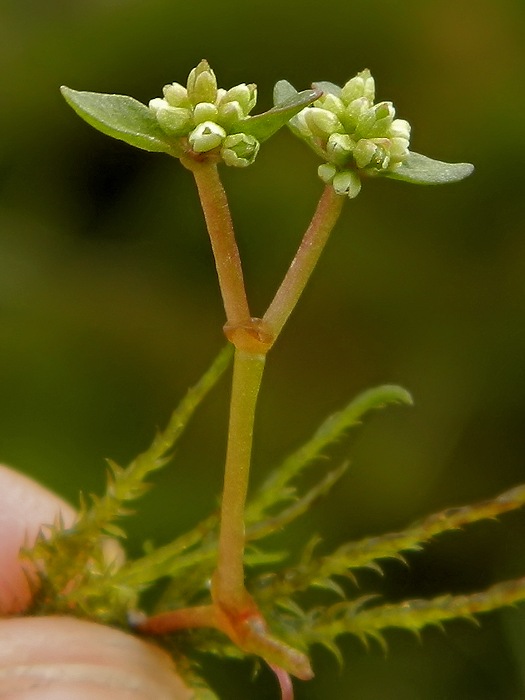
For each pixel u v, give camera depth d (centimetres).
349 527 21
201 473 22
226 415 23
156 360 24
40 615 12
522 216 23
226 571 11
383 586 21
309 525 21
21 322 24
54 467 22
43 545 12
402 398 11
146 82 26
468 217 24
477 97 24
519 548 21
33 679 11
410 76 24
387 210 24
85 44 26
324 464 22
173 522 21
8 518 14
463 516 11
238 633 11
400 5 24
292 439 23
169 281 25
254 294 24
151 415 23
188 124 10
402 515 22
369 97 11
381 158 10
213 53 25
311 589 21
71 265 25
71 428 22
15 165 26
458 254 23
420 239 24
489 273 23
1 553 14
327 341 23
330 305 24
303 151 24
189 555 12
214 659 20
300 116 11
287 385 23
